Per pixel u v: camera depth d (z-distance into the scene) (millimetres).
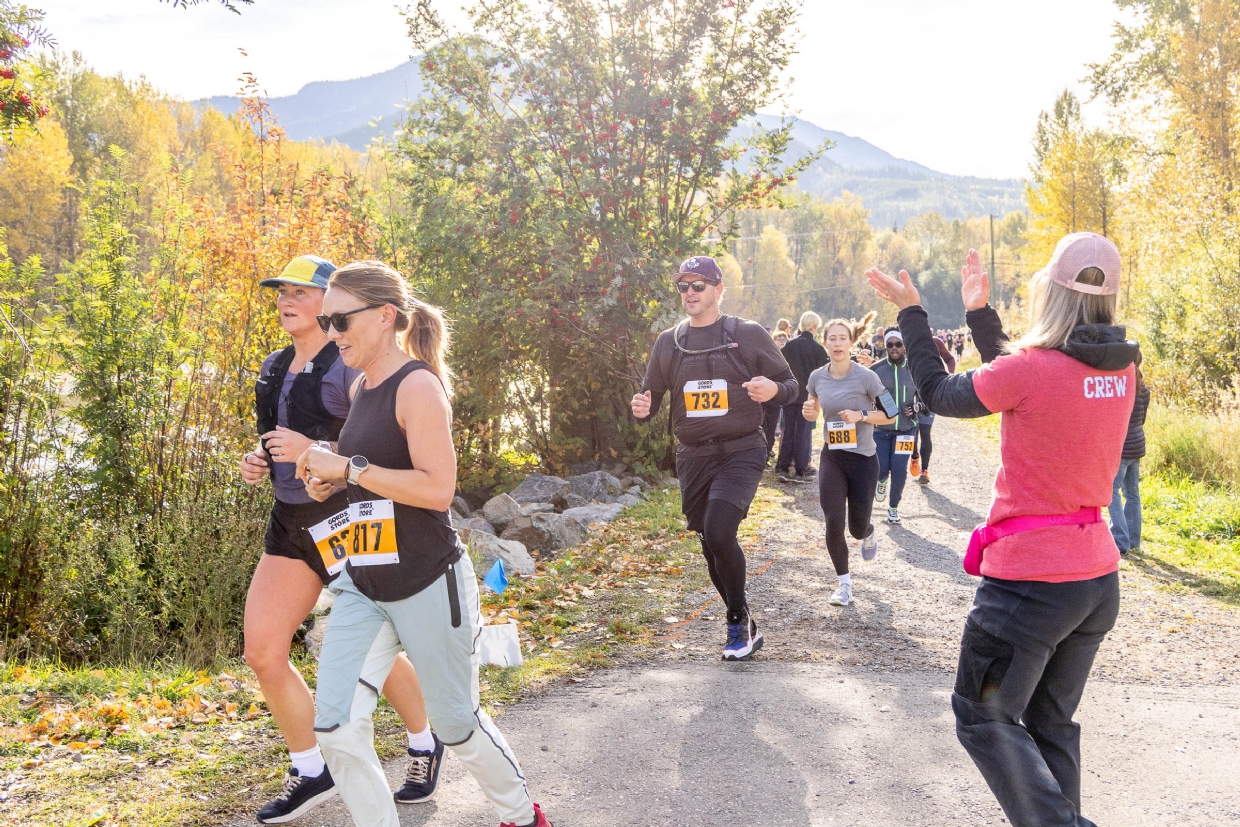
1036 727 2752
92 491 6492
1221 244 15445
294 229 8250
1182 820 3330
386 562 2666
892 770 3707
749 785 3586
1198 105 28578
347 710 2598
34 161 38281
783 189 12750
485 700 4574
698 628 5992
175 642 5805
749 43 12070
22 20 5961
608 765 3789
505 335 11578
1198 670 5180
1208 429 11664
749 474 5078
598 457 12648
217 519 6309
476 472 11453
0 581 6059
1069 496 2518
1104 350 2457
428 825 3258
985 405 2605
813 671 5055
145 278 7086
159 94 62906
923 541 8875
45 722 4094
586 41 11852
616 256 11617
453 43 12141
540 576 7395
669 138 11875
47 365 6535
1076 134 38062
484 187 11938
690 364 5082
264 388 3354
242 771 3688
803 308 134250
